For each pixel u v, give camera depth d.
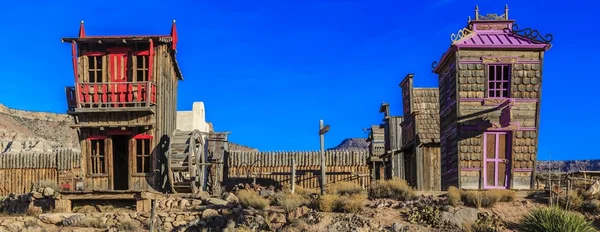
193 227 22.80
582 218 19.41
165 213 23.75
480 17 26.16
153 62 28.75
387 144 36.41
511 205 21.50
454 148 26.05
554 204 21.38
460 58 25.61
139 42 28.58
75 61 28.47
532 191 23.66
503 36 26.06
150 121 28.52
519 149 25.38
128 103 28.27
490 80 25.72
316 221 20.38
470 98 25.55
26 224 24.39
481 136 25.42
